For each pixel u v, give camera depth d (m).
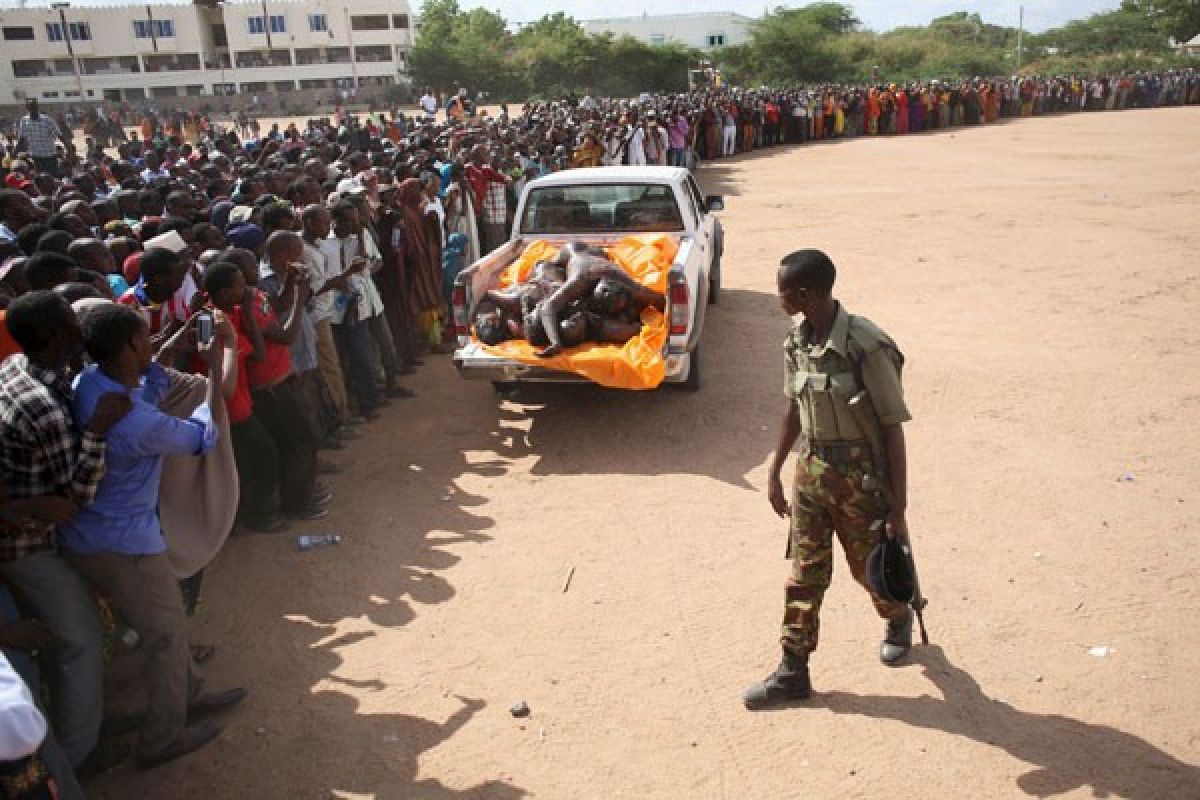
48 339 3.11
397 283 8.23
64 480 3.07
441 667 4.21
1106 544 5.02
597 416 7.27
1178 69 59.75
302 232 7.01
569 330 6.48
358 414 7.51
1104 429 6.59
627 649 4.29
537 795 3.41
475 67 68.25
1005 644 4.19
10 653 3.00
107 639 3.71
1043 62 71.56
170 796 3.47
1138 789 3.31
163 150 16.16
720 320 9.86
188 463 3.68
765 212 16.94
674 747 3.64
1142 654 4.09
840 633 4.32
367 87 74.69
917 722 3.71
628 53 66.38
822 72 66.19
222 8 78.19
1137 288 10.46
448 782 3.49
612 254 7.56
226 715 3.92
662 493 5.89
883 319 9.55
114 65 77.88
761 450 6.50
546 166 14.38
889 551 3.54
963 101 36.28
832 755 3.55
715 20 85.06
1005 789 3.34
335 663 4.26
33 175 11.82
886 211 16.45
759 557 5.08
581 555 5.17
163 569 3.42
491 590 4.84
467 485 6.14
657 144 22.39
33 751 2.18
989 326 9.19
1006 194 17.94
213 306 4.78
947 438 6.53
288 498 5.66
